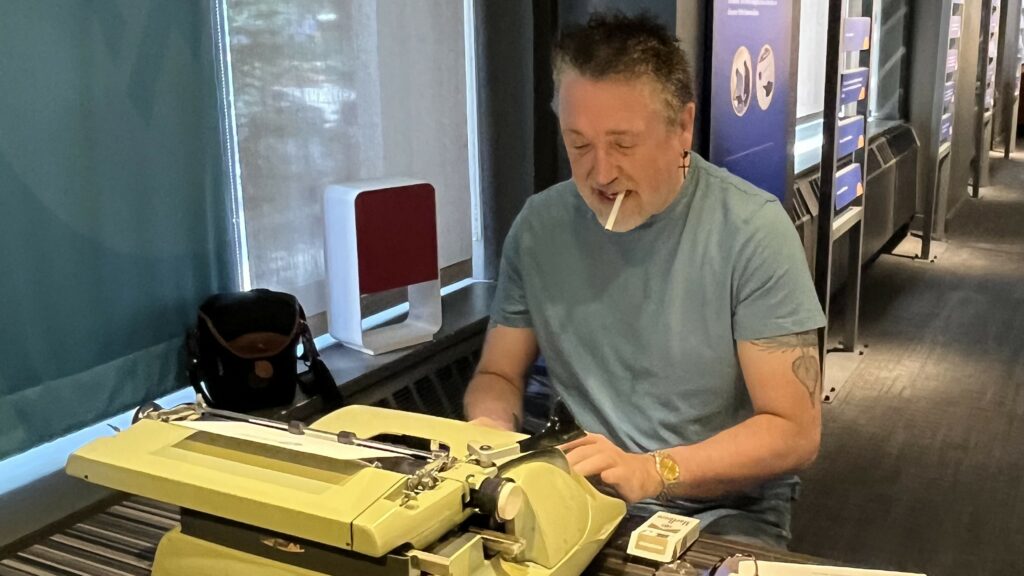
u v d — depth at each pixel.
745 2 2.31
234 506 0.87
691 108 1.32
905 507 2.66
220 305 1.65
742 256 1.33
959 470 2.88
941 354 3.86
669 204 1.36
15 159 1.36
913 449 3.01
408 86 2.20
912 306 4.49
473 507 0.90
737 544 1.10
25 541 1.13
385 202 1.89
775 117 2.60
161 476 0.92
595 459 1.15
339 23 1.98
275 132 1.87
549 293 1.47
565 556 0.96
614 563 1.05
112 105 1.49
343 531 0.81
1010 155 8.93
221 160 1.71
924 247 5.32
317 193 1.99
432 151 2.30
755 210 1.34
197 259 1.68
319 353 1.92
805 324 1.32
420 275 1.99
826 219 3.20
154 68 1.55
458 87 2.36
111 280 1.53
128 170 1.53
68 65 1.42
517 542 0.90
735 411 1.41
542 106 2.37
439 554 0.86
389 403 1.88
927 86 5.62
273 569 0.90
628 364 1.42
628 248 1.40
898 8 5.46
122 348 1.56
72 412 1.48
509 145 2.45
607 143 1.24
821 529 2.55
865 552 2.44
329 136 2.00
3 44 1.33
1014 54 8.70
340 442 0.98
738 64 2.32
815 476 2.85
